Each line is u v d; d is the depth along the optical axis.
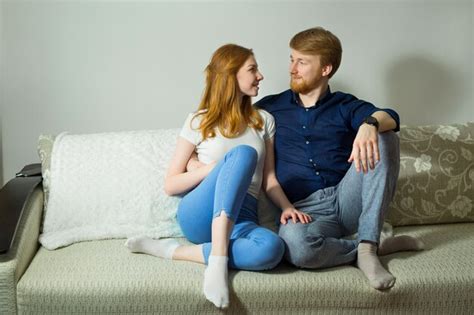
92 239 1.93
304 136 2.01
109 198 1.98
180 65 2.33
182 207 1.87
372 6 2.37
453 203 2.12
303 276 1.66
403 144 2.13
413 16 2.39
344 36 2.38
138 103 2.34
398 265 1.74
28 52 2.26
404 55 2.42
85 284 1.62
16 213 1.74
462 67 2.46
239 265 1.69
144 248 1.81
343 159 2.02
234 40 2.33
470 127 2.20
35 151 2.34
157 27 2.29
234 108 1.92
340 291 1.63
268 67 2.37
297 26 2.35
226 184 1.70
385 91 2.44
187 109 2.37
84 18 2.26
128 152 2.04
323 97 2.05
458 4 2.40
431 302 1.67
